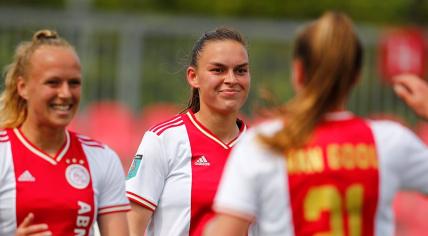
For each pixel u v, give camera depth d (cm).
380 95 3303
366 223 889
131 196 1257
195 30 3203
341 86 877
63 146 1070
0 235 1041
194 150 1270
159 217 1273
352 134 893
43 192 1040
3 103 1080
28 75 1045
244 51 1272
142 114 3142
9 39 3098
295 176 879
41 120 1047
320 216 877
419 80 947
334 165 881
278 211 884
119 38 3150
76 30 3125
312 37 875
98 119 3106
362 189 885
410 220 2761
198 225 1259
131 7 4644
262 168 880
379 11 4709
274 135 879
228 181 894
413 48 3256
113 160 1095
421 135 3216
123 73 3148
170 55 3180
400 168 903
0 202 1037
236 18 4650
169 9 4684
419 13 4694
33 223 1036
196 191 1255
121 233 1086
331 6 4694
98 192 1073
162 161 1264
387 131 905
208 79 1264
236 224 887
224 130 1280
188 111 1304
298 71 891
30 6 4659
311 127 880
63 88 1037
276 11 4675
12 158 1052
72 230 1048
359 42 880
